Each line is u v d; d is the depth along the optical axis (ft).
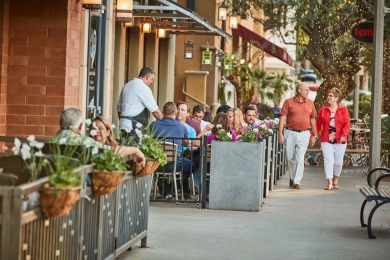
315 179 73.72
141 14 71.26
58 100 50.26
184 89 103.96
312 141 66.90
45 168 25.38
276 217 48.47
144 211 36.94
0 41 49.57
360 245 39.99
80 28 52.90
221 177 50.34
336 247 39.27
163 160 35.53
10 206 21.91
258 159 50.34
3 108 50.01
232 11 98.68
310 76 192.65
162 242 38.83
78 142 29.12
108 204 30.83
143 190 36.47
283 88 126.72
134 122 54.70
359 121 115.34
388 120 76.13
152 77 55.42
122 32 73.51
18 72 50.31
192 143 52.19
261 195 52.80
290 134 65.72
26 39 50.19
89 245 28.60
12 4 50.11
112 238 31.71
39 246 23.56
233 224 45.11
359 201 57.67
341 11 88.89
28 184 22.50
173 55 94.99
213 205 50.44
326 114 65.05
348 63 98.94
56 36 50.16
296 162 65.72
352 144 99.19
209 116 71.77
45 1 50.06
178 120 56.65
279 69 185.78
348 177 75.97
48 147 29.22
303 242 40.34
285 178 75.51
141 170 34.40
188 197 55.21
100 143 30.17
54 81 50.26
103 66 58.70
